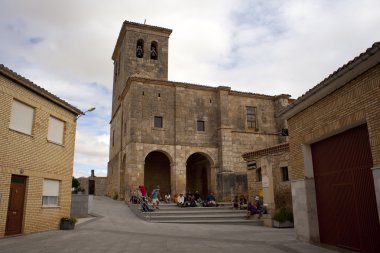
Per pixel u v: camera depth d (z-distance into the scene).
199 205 28.83
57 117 18.30
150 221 21.61
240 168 35.72
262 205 23.52
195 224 21.20
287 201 23.27
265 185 21.72
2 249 11.23
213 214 24.33
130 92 33.84
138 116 33.03
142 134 32.78
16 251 10.88
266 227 19.80
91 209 25.03
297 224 13.32
